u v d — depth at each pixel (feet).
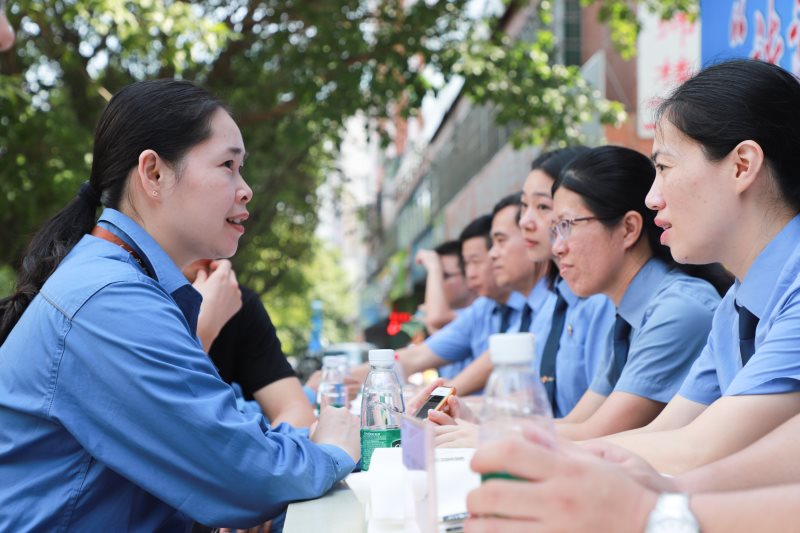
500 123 26.58
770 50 8.79
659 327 7.09
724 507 3.15
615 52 31.48
